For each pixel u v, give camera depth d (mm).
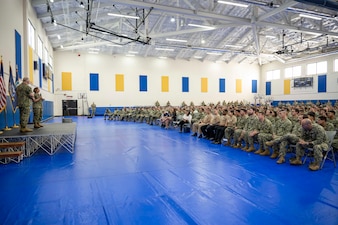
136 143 8500
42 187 4098
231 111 8609
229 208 3273
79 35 19062
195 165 5512
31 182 4359
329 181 4363
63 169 5203
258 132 6707
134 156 6461
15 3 9328
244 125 7539
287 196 3674
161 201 3508
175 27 18500
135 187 4098
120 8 14805
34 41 13203
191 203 3441
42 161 5906
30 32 12062
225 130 7980
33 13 12633
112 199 3588
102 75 24438
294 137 5535
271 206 3330
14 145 5805
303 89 24406
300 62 24703
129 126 14648
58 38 18781
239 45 22062
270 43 22031
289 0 10797
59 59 23156
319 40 20125
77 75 23719
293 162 5496
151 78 26000
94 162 5820
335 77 21469
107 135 10594
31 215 3080
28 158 6219
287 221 2916
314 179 4477
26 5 10828
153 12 14820
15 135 6180
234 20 12383
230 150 7211
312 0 7785
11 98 8422
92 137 9992
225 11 15609
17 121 9164
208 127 9117
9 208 3287
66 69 23391
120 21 16250
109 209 3252
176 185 4188
